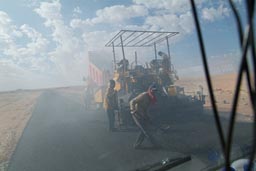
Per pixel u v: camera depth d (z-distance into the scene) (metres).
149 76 7.65
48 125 7.27
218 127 0.60
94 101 10.07
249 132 4.76
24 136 5.96
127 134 5.68
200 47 0.60
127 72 7.30
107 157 4.14
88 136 5.64
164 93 7.24
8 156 4.52
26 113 10.77
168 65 8.05
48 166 3.92
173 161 3.36
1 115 10.59
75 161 4.09
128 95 6.90
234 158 3.11
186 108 7.00
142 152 4.27
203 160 3.47
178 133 5.19
